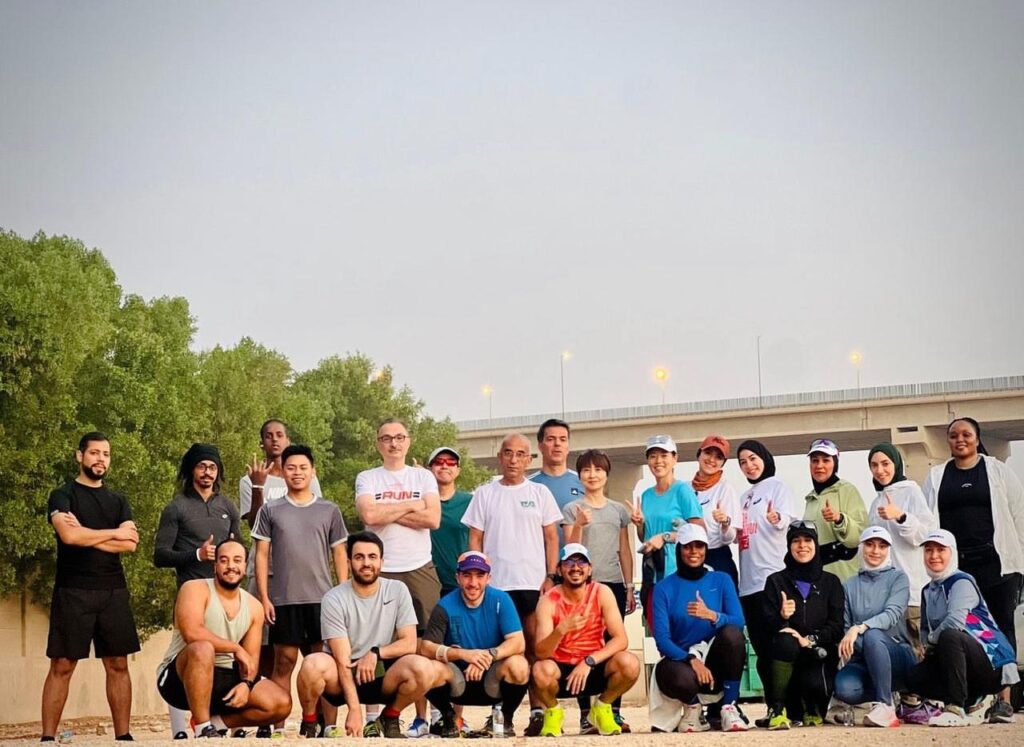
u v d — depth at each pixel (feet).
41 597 122.31
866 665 51.37
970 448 55.11
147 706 134.00
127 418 124.26
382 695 47.34
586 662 47.83
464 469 205.46
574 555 48.14
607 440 309.42
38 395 117.60
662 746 42.27
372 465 193.16
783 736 45.32
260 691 46.96
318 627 50.26
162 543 50.72
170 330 146.92
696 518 53.01
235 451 140.26
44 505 116.47
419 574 51.49
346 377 203.92
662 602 51.29
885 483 54.90
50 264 123.13
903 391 284.82
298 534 50.60
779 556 53.62
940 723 50.44
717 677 50.78
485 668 47.09
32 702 121.60
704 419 301.02
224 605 47.01
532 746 42.34
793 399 294.25
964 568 54.80
